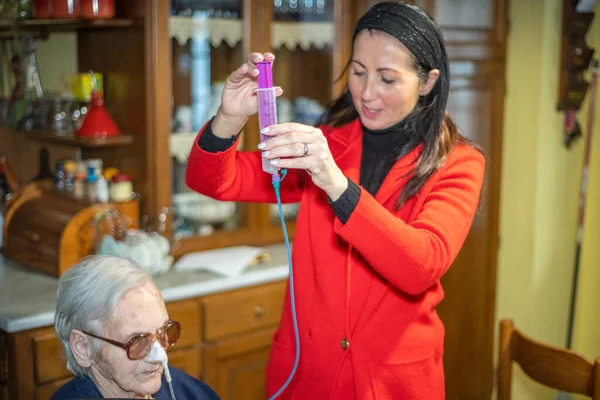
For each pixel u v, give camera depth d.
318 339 1.57
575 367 1.65
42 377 2.12
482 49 2.96
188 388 1.45
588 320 3.37
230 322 2.48
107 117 2.58
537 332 3.24
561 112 3.13
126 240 2.42
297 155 1.18
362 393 1.52
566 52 3.04
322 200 1.59
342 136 1.65
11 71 2.81
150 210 2.60
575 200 3.27
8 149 2.84
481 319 3.21
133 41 2.55
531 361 1.73
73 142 2.54
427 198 1.46
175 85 2.62
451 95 2.90
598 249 3.29
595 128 3.22
